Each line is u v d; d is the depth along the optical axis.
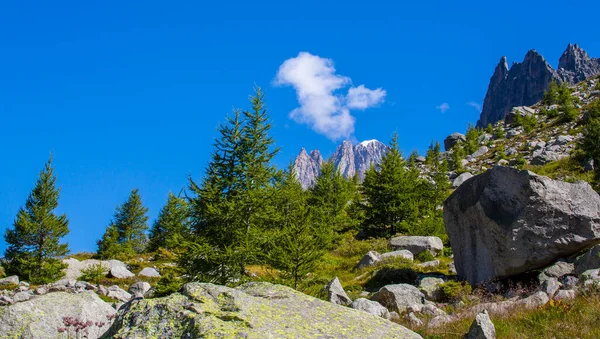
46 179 38.44
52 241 36.22
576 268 15.73
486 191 19.22
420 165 74.94
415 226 38.06
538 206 17.73
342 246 35.91
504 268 17.92
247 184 22.44
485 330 9.08
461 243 20.70
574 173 42.44
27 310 9.90
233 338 5.86
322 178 42.78
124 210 65.31
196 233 22.16
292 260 18.31
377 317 7.64
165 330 6.29
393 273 22.66
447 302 17.22
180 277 21.41
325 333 6.56
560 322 9.52
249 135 23.31
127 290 27.94
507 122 87.00
